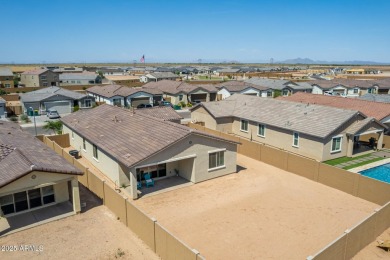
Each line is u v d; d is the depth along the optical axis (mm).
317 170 26828
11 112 58500
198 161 25969
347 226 19812
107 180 26516
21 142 25766
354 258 16203
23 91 86375
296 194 24469
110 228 19016
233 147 28297
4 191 18625
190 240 18016
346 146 33562
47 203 21688
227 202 22891
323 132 31438
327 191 25125
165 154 24031
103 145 26766
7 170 19641
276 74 142500
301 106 38312
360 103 42094
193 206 22203
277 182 26812
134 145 25297
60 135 36125
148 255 16359
